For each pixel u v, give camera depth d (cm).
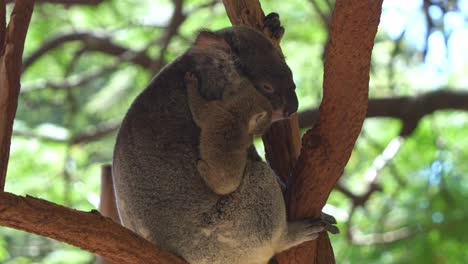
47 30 1798
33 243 1648
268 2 1638
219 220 639
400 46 1513
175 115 660
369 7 556
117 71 1781
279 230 634
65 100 1772
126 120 672
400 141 1488
